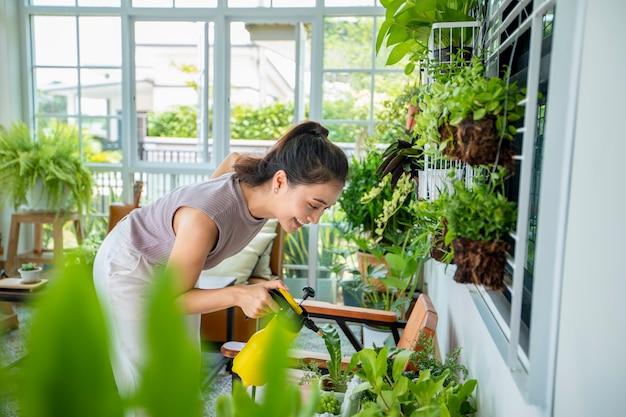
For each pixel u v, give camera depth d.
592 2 0.69
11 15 3.77
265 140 3.88
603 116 0.68
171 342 0.27
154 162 3.96
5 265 3.61
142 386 0.28
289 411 0.31
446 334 1.93
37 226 3.72
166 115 3.92
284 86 3.81
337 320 2.05
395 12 1.60
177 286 0.27
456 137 0.92
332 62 3.66
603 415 0.69
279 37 3.75
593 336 0.69
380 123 3.38
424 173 1.52
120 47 3.84
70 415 0.27
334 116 3.70
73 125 3.74
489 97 0.83
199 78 3.85
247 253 3.20
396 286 2.30
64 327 0.26
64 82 3.92
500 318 1.05
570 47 0.73
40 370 0.26
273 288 1.33
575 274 0.71
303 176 1.33
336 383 1.48
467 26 1.35
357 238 2.96
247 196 1.44
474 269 0.85
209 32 3.78
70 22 3.85
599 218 0.68
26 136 3.55
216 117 3.85
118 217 3.54
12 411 0.28
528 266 1.09
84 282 0.26
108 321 0.27
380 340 2.61
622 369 0.68
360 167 3.04
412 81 3.26
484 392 1.17
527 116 0.78
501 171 0.86
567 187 0.74
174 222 1.45
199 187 1.46
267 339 0.31
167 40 3.82
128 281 1.53
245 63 3.81
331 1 3.60
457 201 0.86
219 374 2.67
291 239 3.79
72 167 3.54
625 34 0.65
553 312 0.77
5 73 3.78
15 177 3.43
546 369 0.78
